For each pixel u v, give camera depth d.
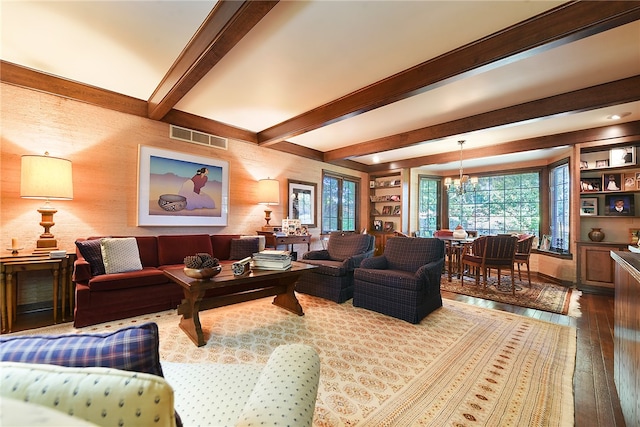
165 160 3.69
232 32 1.94
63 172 2.70
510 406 1.56
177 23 2.10
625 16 1.69
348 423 1.40
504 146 4.91
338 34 2.16
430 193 7.08
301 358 0.92
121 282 2.66
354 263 3.52
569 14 1.85
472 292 4.00
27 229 2.80
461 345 2.29
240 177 4.57
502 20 2.01
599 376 1.90
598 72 2.62
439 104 3.38
